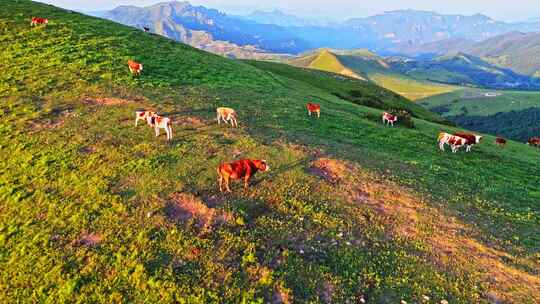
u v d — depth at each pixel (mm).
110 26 56594
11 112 26891
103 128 25562
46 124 25531
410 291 14250
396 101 86188
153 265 14523
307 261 15055
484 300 14148
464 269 15633
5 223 16938
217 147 23844
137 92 33500
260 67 84188
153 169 20641
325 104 47656
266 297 13430
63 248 15469
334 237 16625
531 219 20562
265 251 15359
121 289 13750
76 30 49344
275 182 20359
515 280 15266
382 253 16047
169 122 24328
